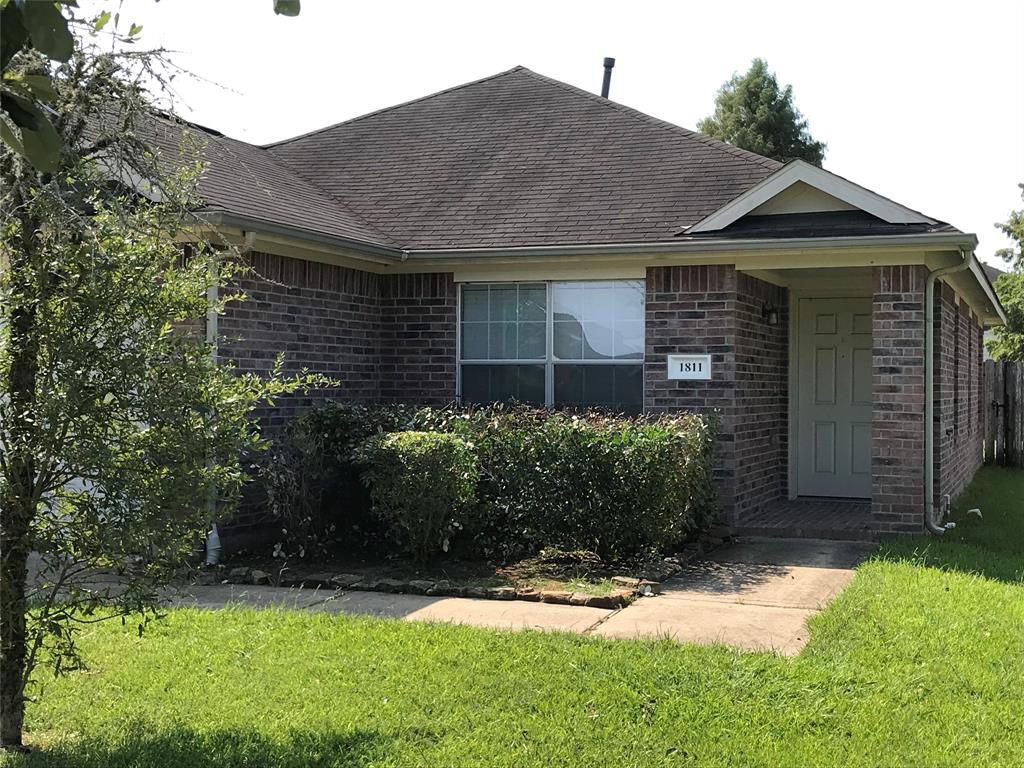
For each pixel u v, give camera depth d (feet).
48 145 8.64
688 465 31.37
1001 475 63.87
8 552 16.19
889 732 16.61
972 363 59.93
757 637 22.68
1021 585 27.63
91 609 16.65
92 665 20.26
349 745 16.16
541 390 39.29
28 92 8.87
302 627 23.21
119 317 16.01
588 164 44.47
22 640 16.47
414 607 26.08
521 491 31.42
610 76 61.62
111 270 15.71
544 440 31.27
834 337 45.27
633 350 38.14
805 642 22.17
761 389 40.96
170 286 16.56
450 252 38.27
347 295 38.55
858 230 34.55
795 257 35.83
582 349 38.78
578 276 38.45
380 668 19.97
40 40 7.93
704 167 42.39
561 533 31.22
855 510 41.47
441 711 17.63
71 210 15.57
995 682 18.99
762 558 32.83
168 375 16.26
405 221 41.73
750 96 135.74
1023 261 98.48
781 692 18.37
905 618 23.31
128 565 16.85
